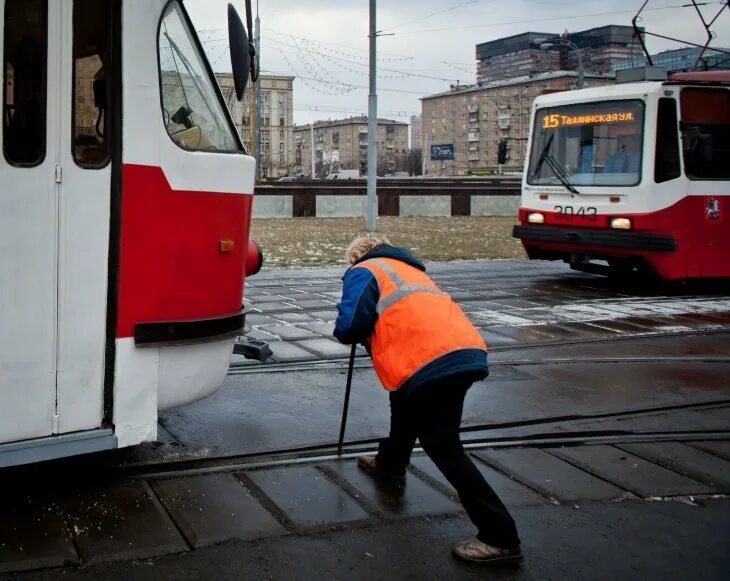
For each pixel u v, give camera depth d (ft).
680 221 37.83
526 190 43.27
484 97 386.93
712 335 29.58
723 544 12.92
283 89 317.22
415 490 14.58
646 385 22.35
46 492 13.75
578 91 41.14
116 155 12.70
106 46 12.55
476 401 20.44
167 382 13.82
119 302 12.94
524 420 18.95
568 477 15.58
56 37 11.99
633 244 37.65
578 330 29.84
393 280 12.47
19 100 11.76
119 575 11.14
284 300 34.86
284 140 320.50
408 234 69.62
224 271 14.44
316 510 13.56
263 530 12.71
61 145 12.14
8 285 11.88
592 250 39.81
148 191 13.03
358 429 17.93
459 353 11.82
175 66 13.74
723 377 23.39
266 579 11.24
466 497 11.93
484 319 31.78
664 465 16.43
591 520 13.67
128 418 13.24
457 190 98.48
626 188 38.06
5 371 11.99
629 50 319.68
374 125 71.10
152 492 13.98
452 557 12.10
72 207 12.34
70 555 11.56
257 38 94.58
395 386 12.03
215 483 14.56
